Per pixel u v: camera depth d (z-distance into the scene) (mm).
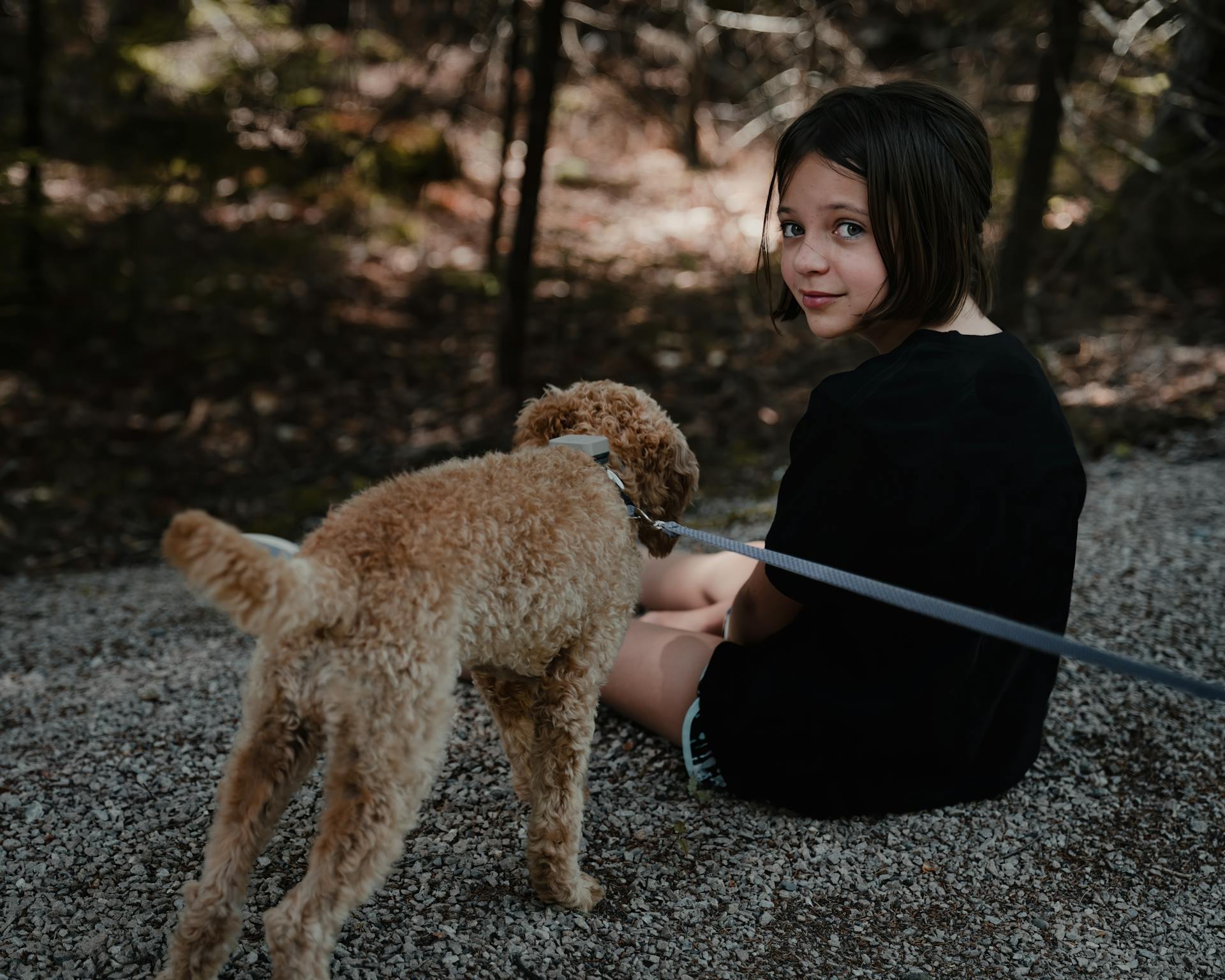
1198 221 8453
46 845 2543
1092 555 4316
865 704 2404
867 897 2416
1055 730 3072
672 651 2836
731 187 13734
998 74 8086
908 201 2137
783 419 8117
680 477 2531
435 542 1922
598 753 2973
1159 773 2889
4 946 2188
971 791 2680
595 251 12062
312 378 8828
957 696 2430
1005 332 2330
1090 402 7258
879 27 12062
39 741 3076
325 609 1794
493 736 3059
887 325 2381
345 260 11000
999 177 7871
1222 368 7758
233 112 9875
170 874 2434
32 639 4172
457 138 13664
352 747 1821
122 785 2816
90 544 6211
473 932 2244
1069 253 7324
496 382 8617
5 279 8531
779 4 11227
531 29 9836
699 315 10383
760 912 2355
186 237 10742
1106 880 2494
